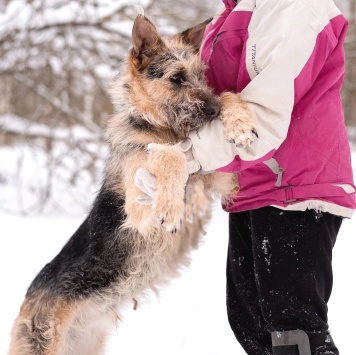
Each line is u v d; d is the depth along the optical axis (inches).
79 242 284.5
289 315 227.6
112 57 796.6
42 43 796.0
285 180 231.0
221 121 227.6
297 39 216.4
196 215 265.7
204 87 262.4
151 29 280.7
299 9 220.5
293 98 215.9
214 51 254.4
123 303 282.4
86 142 810.8
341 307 355.9
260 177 236.4
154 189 236.1
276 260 231.8
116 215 272.5
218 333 342.6
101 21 783.1
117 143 276.5
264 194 234.8
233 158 221.0
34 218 699.4
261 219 237.3
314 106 228.5
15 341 284.7
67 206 783.7
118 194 272.7
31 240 550.6
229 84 254.5
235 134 216.1
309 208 229.5
